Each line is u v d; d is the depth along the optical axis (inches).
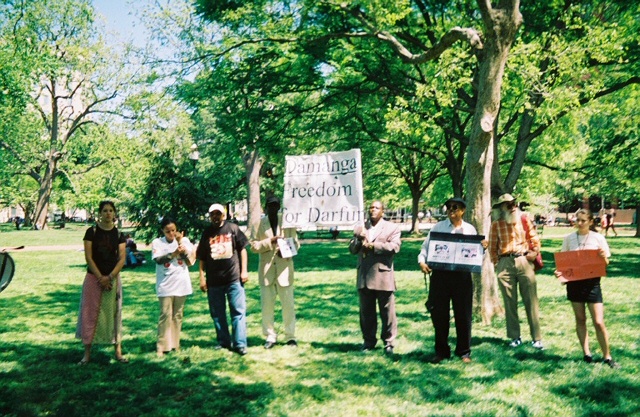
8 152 1860.2
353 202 267.3
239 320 269.9
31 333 319.0
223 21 563.5
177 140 1187.3
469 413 188.7
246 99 658.8
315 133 716.7
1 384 220.7
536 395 206.8
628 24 498.0
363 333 275.1
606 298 421.4
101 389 215.8
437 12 561.0
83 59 1582.2
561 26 494.0
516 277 280.7
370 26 397.4
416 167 1473.9
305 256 882.1
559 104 407.5
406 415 188.4
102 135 1675.7
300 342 294.5
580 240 252.8
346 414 190.1
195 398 205.5
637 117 716.7
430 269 253.6
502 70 318.7
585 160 853.8
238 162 1625.2
